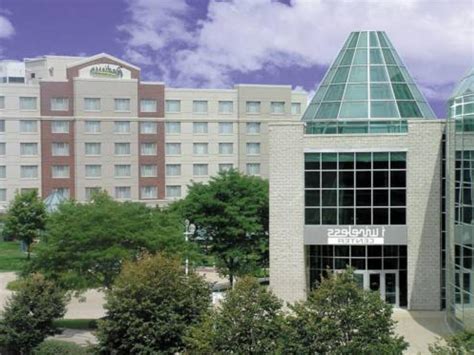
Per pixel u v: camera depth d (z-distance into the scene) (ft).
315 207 150.00
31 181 305.32
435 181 147.02
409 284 148.15
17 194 267.59
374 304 78.23
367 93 156.97
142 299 91.30
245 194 172.76
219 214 169.17
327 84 164.66
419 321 136.87
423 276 147.74
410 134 147.02
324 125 155.74
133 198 313.53
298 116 337.31
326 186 149.38
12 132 302.86
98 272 130.62
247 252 172.86
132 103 312.71
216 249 171.42
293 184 150.30
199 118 322.55
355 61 162.61
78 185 308.19
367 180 148.36
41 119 305.12
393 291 151.12
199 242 171.94
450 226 133.69
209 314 87.20
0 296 174.40
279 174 150.61
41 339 111.75
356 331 77.15
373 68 160.86
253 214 171.94
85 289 133.49
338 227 148.77
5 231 263.08
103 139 310.04
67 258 130.00
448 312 134.72
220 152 325.62
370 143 148.05
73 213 135.54
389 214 148.15
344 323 77.25
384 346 75.77
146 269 92.99
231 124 326.85
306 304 79.82
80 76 312.50
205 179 322.96
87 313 154.92
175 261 97.35
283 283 150.92
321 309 78.23
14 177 303.27
